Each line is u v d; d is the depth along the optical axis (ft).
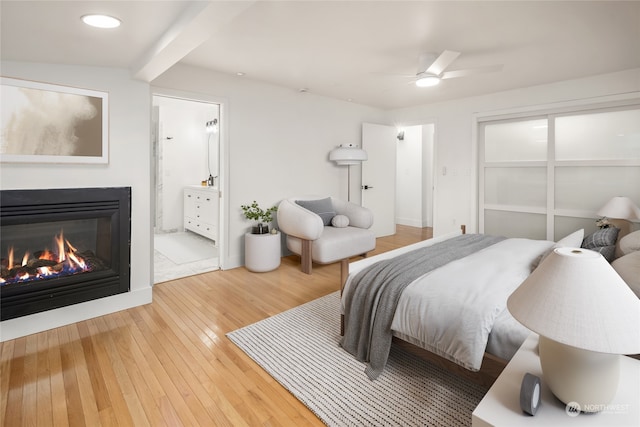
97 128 8.64
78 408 5.50
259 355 7.13
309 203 14.52
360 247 13.80
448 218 17.28
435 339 5.67
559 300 2.93
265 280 12.02
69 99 8.20
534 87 14.28
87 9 5.81
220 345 7.55
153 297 10.37
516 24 8.34
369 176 18.74
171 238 19.08
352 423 5.24
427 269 7.13
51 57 7.70
